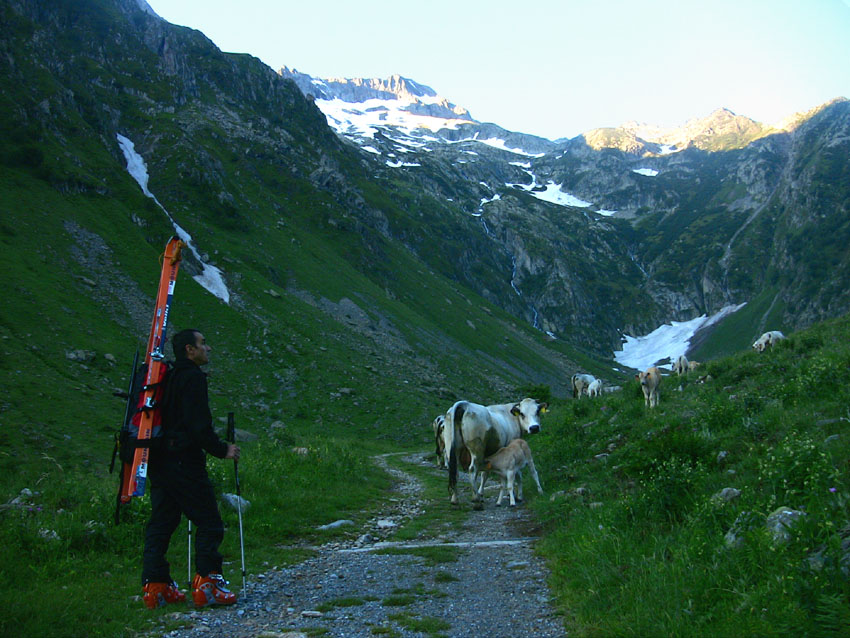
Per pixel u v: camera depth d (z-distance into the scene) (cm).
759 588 474
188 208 9962
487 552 880
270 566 832
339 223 13262
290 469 1630
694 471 855
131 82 13812
